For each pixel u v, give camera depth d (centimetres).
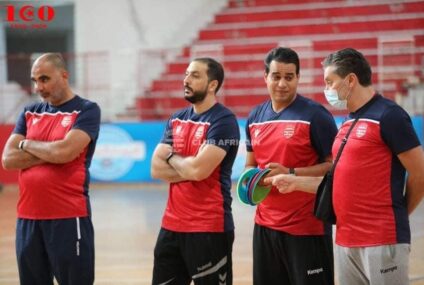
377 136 673
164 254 834
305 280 783
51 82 838
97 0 3500
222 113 816
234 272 1234
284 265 815
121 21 3478
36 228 836
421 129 2412
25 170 843
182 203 816
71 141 821
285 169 772
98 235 1634
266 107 829
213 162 790
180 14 3431
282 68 782
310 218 784
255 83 2948
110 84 3312
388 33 2905
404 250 677
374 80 2772
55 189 824
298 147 785
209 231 800
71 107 853
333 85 694
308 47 2828
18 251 851
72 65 3534
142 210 2031
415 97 2614
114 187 2606
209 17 3409
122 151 2669
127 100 3228
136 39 3466
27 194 837
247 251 1418
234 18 3300
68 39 4197
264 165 813
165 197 2308
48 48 4253
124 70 3403
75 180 838
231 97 2931
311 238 786
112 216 1928
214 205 805
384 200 677
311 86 2781
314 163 794
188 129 826
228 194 824
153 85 3092
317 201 721
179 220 815
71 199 832
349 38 2947
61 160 817
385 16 3005
